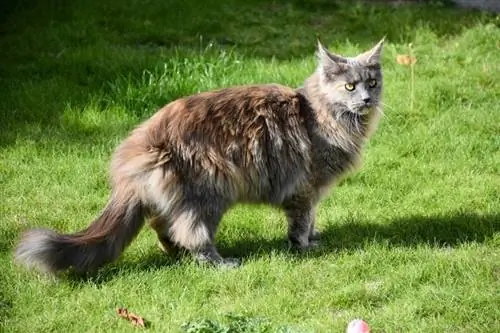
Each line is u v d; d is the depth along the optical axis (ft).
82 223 33.19
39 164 37.60
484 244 30.94
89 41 50.98
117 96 42.91
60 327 25.93
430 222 32.78
